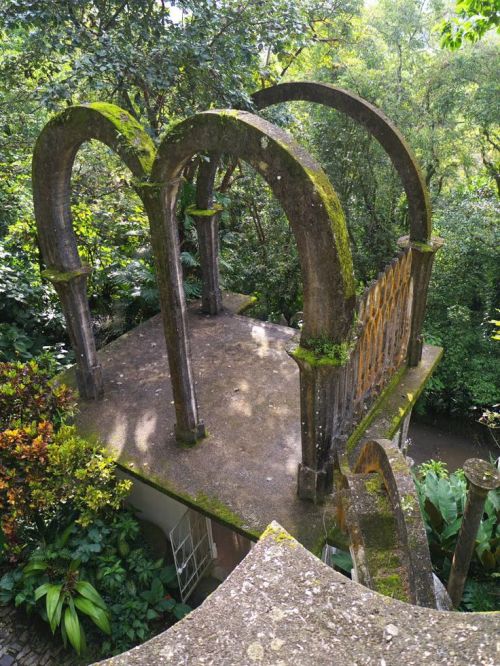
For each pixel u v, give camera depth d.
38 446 3.73
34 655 3.89
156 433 4.38
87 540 4.13
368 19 10.75
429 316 10.73
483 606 3.99
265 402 4.68
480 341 10.34
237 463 4.03
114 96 6.23
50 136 3.63
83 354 4.59
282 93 5.04
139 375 5.16
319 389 3.07
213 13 5.37
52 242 4.13
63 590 3.91
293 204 2.69
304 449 3.41
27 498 3.78
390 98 10.11
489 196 12.45
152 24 5.61
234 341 5.64
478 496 2.89
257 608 1.15
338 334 2.90
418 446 10.18
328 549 3.96
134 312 6.83
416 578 1.77
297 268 9.94
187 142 3.01
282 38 5.98
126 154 3.29
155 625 4.20
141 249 7.26
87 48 5.21
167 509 4.52
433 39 11.07
